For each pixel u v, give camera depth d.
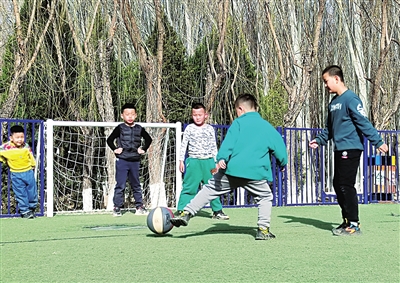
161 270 4.03
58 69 10.33
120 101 11.09
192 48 12.09
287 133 11.21
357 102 5.88
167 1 12.05
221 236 5.86
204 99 11.49
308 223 7.22
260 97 12.53
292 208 9.81
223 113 11.94
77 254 4.75
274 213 8.78
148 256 4.61
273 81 13.34
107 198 10.38
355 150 5.93
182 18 12.12
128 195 10.50
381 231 6.32
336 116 6.03
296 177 10.59
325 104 14.09
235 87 12.16
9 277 3.84
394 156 11.33
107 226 7.01
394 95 14.03
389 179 11.26
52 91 10.20
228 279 3.73
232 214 8.65
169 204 10.31
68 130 10.46
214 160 7.72
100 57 10.30
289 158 10.95
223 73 10.58
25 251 4.94
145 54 10.45
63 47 10.46
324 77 6.16
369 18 13.38
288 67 11.88
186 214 5.56
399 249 4.98
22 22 9.84
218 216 7.87
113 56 11.18
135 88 11.30
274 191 10.33
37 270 4.07
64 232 6.37
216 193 5.60
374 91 12.65
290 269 4.06
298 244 5.28
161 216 5.82
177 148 9.18
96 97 10.37
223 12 10.75
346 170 5.98
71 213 8.95
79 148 10.56
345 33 13.75
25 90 10.02
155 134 10.20
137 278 3.77
